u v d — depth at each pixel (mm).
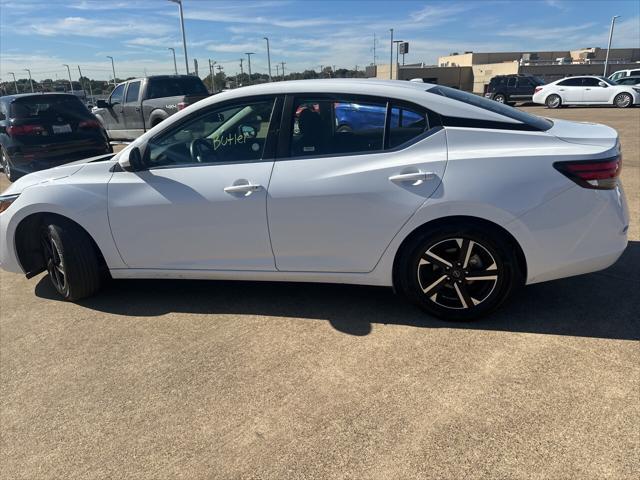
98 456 2275
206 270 3480
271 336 3211
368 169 3043
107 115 12859
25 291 4203
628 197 6023
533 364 2736
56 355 3145
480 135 2986
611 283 3678
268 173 3199
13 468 2238
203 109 3381
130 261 3596
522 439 2209
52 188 3605
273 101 3271
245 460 2195
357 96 3139
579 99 23016
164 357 3043
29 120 8219
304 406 2516
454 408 2432
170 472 2156
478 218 2941
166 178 3391
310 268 3297
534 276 3004
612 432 2213
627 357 2758
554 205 2854
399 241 3074
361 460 2152
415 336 3096
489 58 65188
